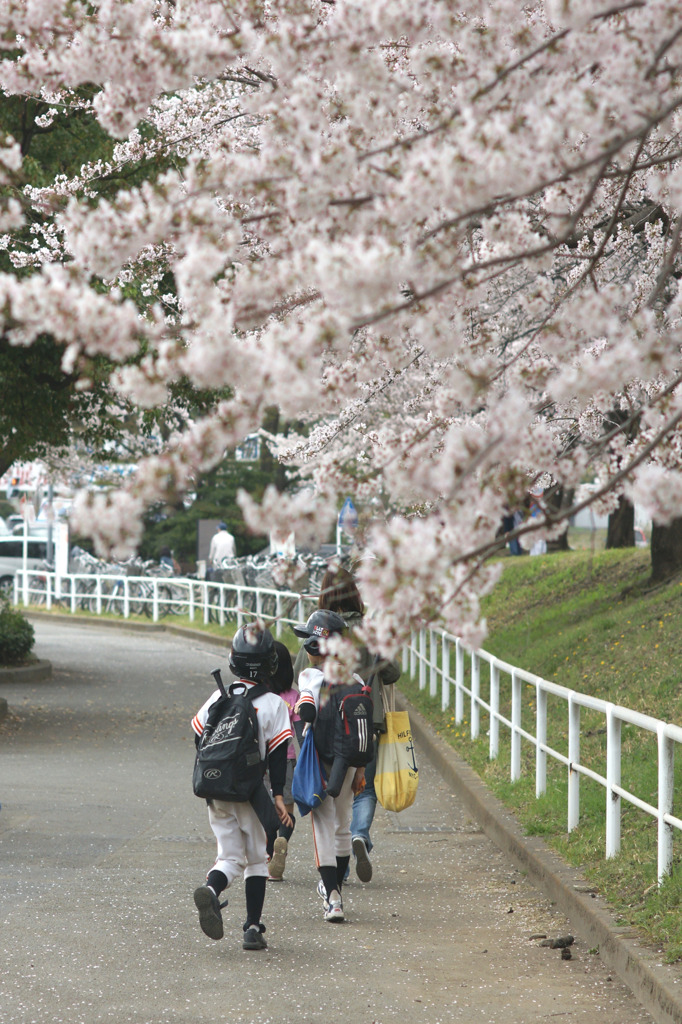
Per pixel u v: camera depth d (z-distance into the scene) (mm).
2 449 25812
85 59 7094
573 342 7156
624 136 6016
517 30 7438
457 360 7527
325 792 11438
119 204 6332
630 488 6223
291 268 5941
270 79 11750
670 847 10508
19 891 12219
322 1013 8805
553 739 18922
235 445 6379
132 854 14164
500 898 12250
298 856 14633
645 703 18438
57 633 48125
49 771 19859
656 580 28844
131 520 5641
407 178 5672
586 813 13891
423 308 6469
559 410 10852
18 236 18828
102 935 10734
